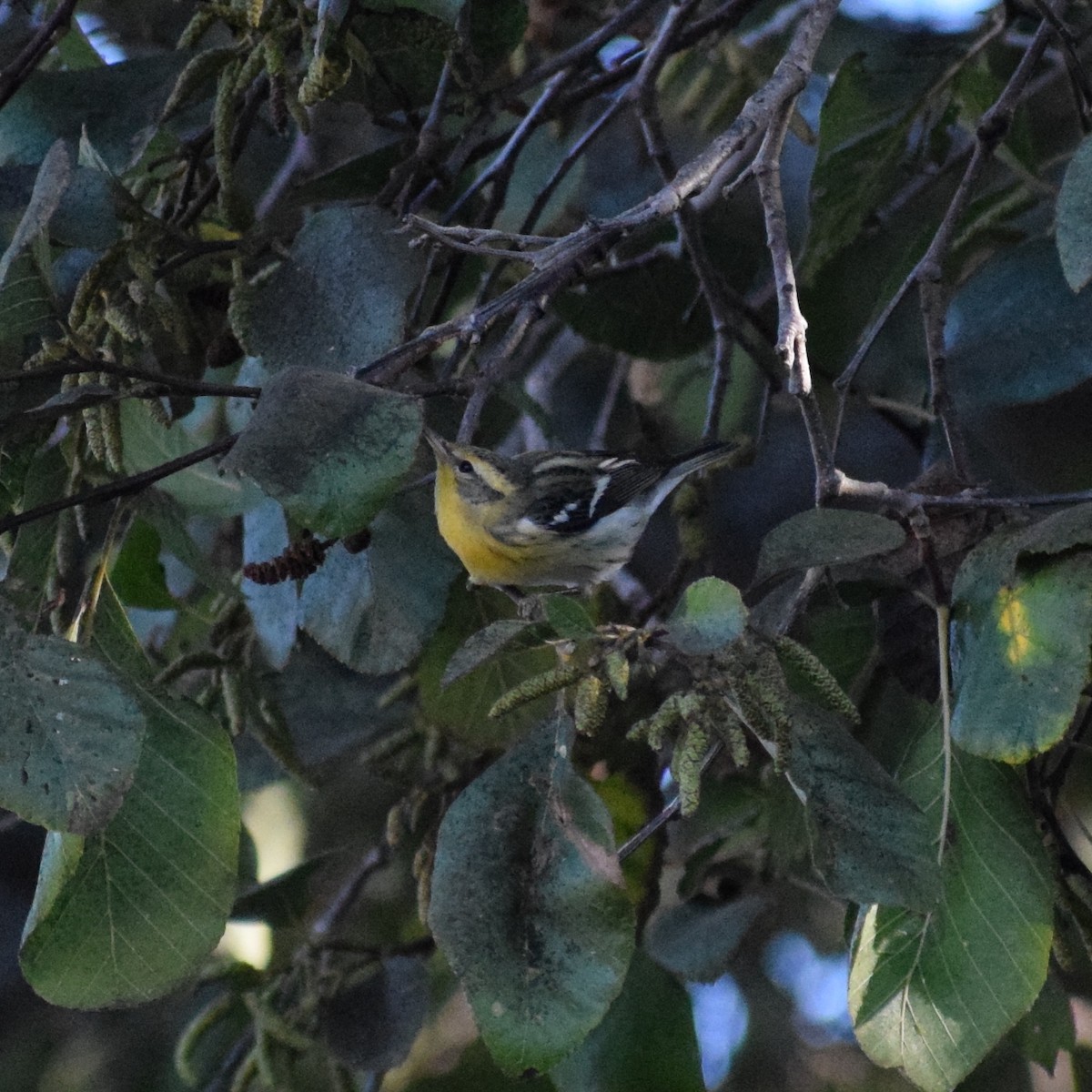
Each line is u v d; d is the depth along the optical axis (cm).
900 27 1198
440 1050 1134
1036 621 614
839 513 619
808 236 1020
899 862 588
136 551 921
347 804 1120
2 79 848
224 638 918
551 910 579
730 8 1019
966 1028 618
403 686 1012
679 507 1057
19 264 656
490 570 919
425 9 764
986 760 650
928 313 825
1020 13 973
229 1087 991
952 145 1154
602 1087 796
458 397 880
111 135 856
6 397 650
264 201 1095
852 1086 1154
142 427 861
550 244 704
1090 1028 1005
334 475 534
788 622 733
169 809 664
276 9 755
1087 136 648
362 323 700
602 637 563
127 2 1300
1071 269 632
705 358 1262
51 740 577
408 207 909
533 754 596
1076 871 686
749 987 1185
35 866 1211
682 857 1048
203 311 841
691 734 555
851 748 605
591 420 1305
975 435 945
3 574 742
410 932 1120
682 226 989
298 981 922
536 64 1227
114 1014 1161
